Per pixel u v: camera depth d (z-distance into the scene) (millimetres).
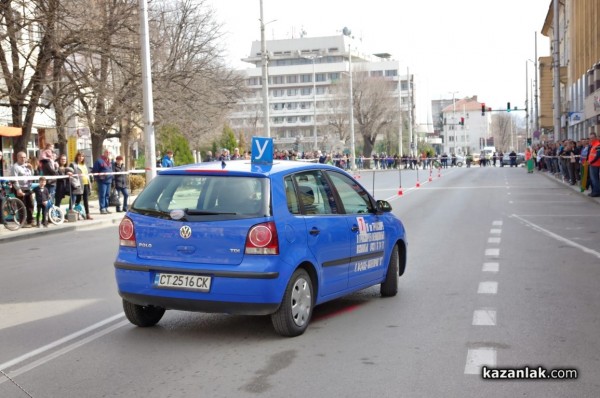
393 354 6445
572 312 8078
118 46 28906
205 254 6965
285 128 156500
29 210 20609
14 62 27000
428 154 92688
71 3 26797
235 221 6914
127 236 7344
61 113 29219
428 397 5270
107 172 25047
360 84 98125
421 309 8375
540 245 14070
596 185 26188
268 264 6812
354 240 8125
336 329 7441
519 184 38375
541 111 83688
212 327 7641
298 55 163250
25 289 10586
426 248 13797
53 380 5879
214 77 36062
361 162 85812
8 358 6605
